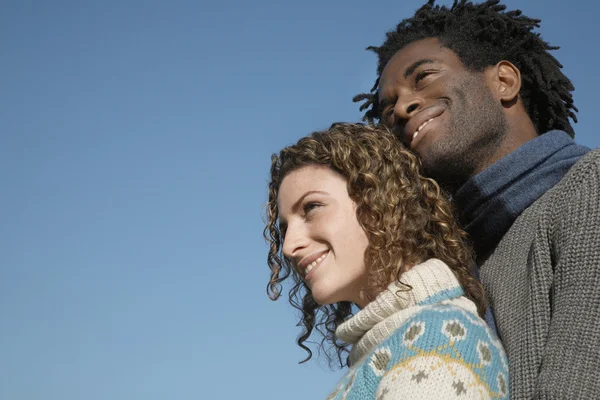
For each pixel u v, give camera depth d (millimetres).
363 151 2512
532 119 3043
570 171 2322
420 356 1998
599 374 1977
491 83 2887
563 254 2180
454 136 2746
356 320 2338
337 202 2471
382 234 2404
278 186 2742
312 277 2473
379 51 3234
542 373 2068
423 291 2260
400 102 2869
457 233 2551
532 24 3039
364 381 2145
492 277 2477
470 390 1951
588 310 2059
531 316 2221
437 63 2865
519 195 2561
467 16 3027
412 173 2592
